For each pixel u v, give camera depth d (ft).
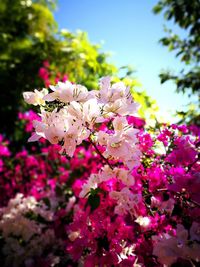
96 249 5.51
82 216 6.04
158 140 6.40
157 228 5.64
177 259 4.63
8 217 11.33
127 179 5.47
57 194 12.99
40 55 22.52
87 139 5.29
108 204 5.82
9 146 29.14
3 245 10.66
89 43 20.99
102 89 5.36
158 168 5.66
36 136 5.05
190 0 16.29
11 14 32.48
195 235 4.54
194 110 12.35
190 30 17.02
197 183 4.83
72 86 5.03
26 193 16.24
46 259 10.27
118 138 4.94
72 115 4.88
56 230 10.79
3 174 16.90
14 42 30.60
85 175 12.52
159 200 5.52
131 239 5.52
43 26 33.30
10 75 26.17
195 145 5.74
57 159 17.30
